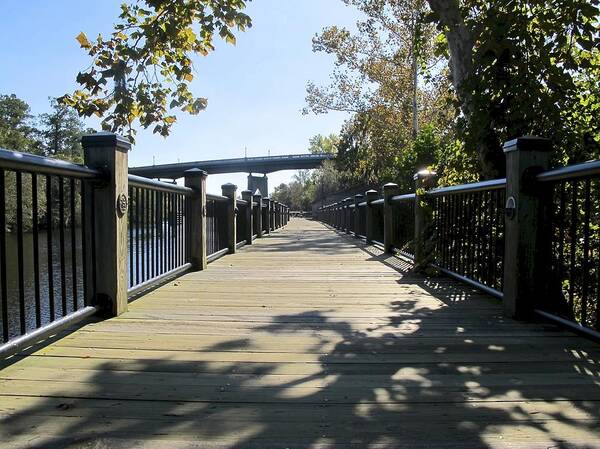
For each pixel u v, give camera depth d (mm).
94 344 2389
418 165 10125
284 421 1566
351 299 3629
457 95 5242
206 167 64312
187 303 3420
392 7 14742
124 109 5629
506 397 1763
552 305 2959
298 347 2379
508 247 3031
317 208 36219
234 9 5727
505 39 4344
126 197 3057
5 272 2021
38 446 1396
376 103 17344
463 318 3016
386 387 1859
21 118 56656
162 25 5559
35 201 2271
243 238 9219
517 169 2916
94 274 2924
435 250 4895
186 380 1921
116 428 1512
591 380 1937
